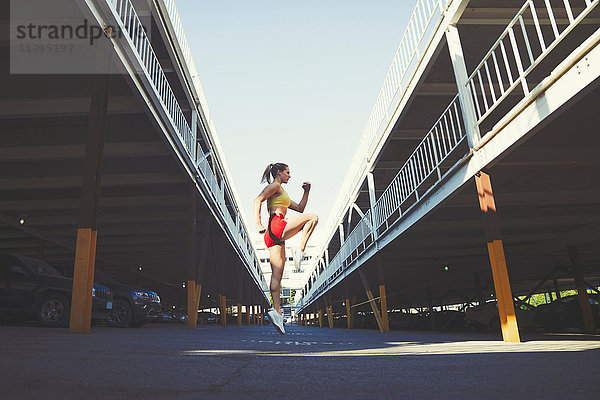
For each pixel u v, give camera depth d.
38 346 2.80
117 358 2.12
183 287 41.62
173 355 2.38
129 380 1.45
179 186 13.71
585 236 11.80
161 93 10.34
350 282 20.89
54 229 18.31
